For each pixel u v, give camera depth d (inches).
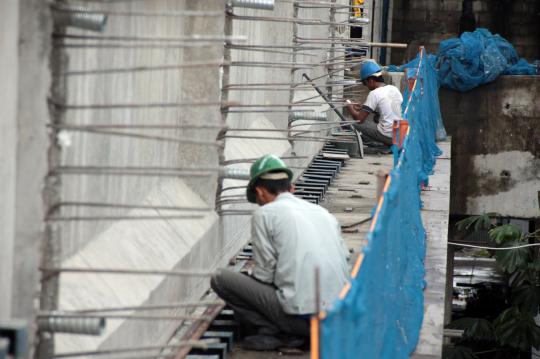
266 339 587.2
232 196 723.4
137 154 579.5
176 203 641.6
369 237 426.3
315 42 1167.0
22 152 390.9
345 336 348.2
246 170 673.0
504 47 1545.3
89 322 405.7
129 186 565.6
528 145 1509.6
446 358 1277.1
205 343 435.5
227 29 721.6
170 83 647.8
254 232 576.1
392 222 538.0
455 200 1531.7
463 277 1919.3
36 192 402.9
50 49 405.7
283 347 585.3
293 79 1053.2
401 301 589.0
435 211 999.6
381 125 1272.1
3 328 351.9
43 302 414.9
